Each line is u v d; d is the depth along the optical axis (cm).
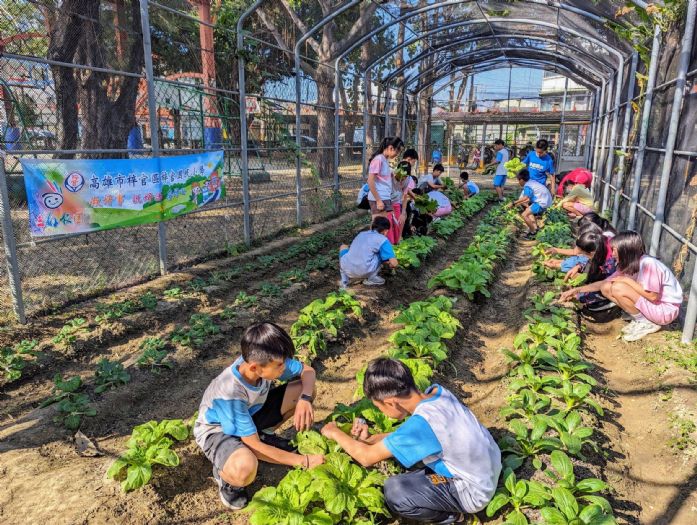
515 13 1199
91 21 638
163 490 328
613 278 549
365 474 316
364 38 1173
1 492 316
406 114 1878
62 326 533
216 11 977
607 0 794
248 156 938
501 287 773
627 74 1103
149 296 607
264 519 278
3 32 554
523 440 343
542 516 281
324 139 1249
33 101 633
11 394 427
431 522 297
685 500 328
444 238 1073
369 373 282
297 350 507
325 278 764
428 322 518
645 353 510
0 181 492
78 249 830
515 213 1239
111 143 722
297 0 1099
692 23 572
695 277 490
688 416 396
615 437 389
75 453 363
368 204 886
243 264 805
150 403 432
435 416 275
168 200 699
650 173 764
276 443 356
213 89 780
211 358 512
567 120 2250
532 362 466
